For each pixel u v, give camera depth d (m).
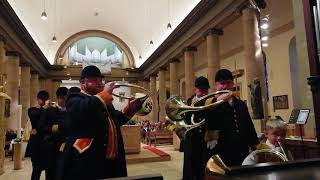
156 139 15.77
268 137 3.10
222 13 10.88
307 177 0.96
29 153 4.59
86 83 2.76
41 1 17.91
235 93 3.21
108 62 27.17
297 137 5.10
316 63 3.73
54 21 21.89
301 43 4.67
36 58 20.12
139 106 2.94
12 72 15.03
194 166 3.21
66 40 26.06
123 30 25.78
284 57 12.22
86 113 2.49
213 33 12.01
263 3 9.13
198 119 3.03
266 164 1.09
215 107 2.92
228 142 2.99
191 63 14.84
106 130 2.58
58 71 25.75
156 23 19.95
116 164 2.64
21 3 15.81
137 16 22.28
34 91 20.56
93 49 27.25
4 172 8.12
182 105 2.91
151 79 23.30
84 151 2.43
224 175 0.99
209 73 11.83
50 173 4.16
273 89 12.84
